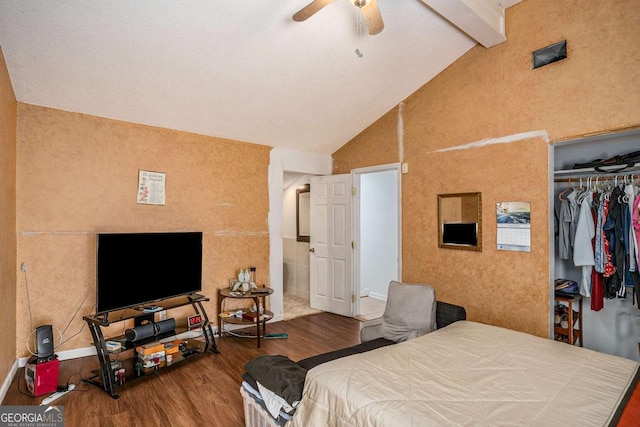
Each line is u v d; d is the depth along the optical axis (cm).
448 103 383
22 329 300
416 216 415
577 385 157
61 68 275
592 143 334
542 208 310
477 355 190
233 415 239
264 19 269
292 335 408
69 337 323
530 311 318
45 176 311
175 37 268
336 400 155
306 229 590
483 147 353
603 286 308
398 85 397
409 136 424
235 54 299
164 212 378
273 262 470
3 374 256
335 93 386
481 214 354
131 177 357
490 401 144
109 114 339
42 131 309
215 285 417
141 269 316
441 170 389
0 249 246
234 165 436
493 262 344
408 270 423
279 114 403
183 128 389
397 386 156
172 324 327
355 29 298
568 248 331
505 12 333
